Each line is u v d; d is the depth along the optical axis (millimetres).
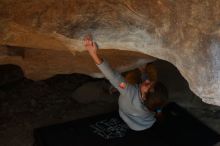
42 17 2309
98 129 4262
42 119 4598
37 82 4988
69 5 2230
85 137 4152
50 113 4688
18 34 2512
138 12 2127
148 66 3430
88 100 4844
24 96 4852
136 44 2328
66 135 4184
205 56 2010
